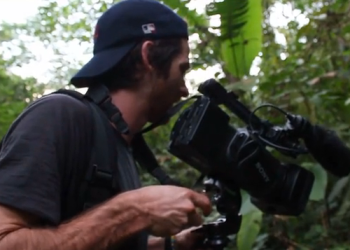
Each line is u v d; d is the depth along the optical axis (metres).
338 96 3.32
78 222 1.28
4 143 1.35
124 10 1.51
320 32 3.72
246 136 1.52
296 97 3.42
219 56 4.04
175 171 4.00
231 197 1.58
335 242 3.18
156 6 1.53
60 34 5.82
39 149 1.29
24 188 1.25
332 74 3.45
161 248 1.78
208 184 1.57
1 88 5.64
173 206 1.30
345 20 3.64
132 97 1.51
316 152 1.66
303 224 3.39
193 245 1.67
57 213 1.28
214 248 1.61
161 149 4.23
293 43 4.02
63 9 5.65
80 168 1.36
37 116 1.34
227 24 3.65
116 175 1.41
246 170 1.52
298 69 3.65
